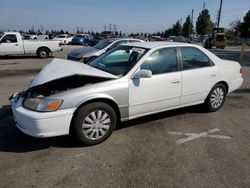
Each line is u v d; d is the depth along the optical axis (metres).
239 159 3.41
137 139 3.98
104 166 3.20
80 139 3.62
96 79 3.75
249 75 10.29
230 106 5.76
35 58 16.11
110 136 4.06
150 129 4.37
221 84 5.20
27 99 3.54
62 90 3.54
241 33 60.16
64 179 2.92
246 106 5.79
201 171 3.12
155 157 3.44
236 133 4.27
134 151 3.60
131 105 3.97
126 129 4.35
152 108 4.24
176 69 4.43
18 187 2.77
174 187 2.81
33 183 2.84
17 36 15.31
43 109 3.33
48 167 3.16
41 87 3.65
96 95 3.57
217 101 5.25
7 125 4.47
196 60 4.76
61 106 3.38
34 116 3.28
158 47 4.30
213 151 3.62
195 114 5.15
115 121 3.89
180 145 3.80
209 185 2.85
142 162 3.31
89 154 3.50
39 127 3.31
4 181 2.87
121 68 4.14
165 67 4.30
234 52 26.16
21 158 3.37
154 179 2.95
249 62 15.58
